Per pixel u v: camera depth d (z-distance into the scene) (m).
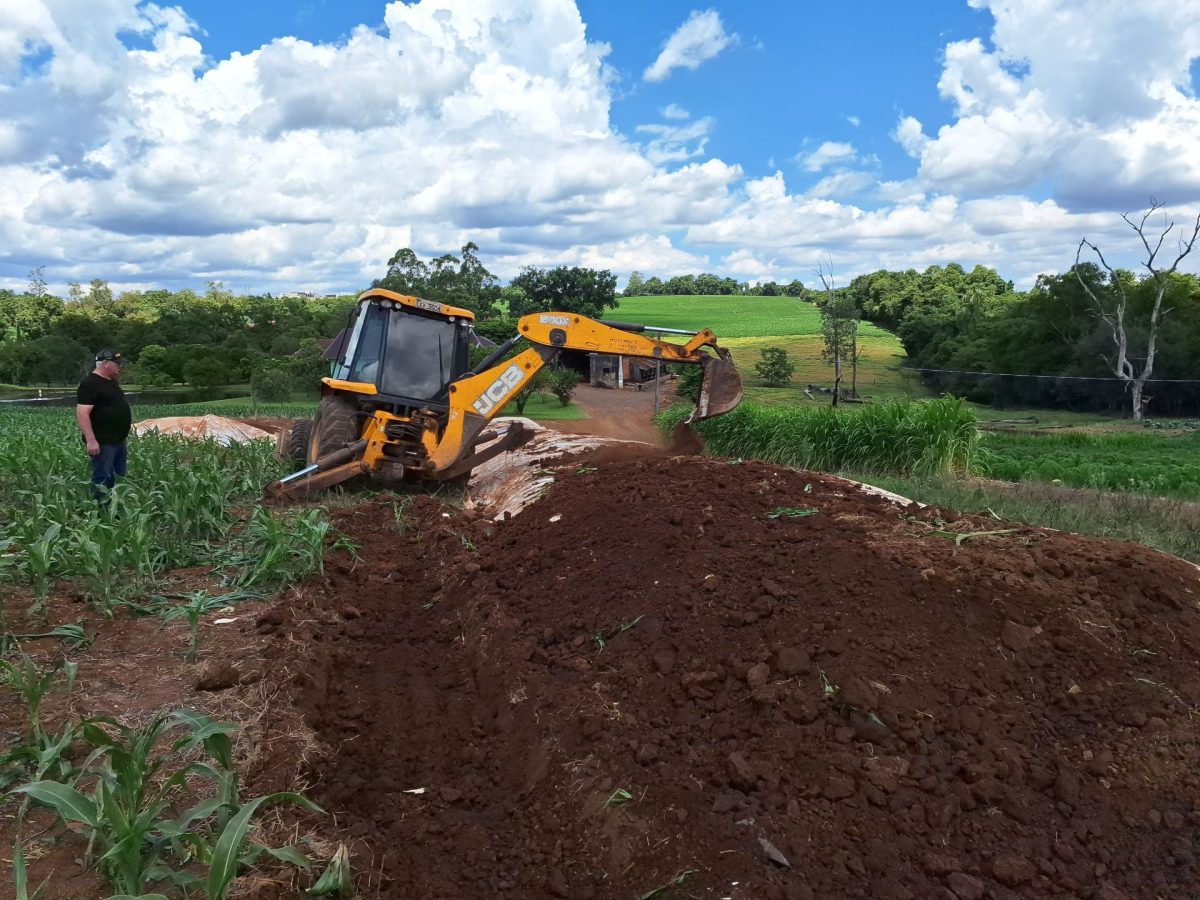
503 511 8.30
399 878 2.81
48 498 7.18
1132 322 42.16
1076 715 3.53
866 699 3.37
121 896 2.22
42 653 4.52
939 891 2.65
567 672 4.04
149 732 2.84
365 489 9.84
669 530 5.34
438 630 5.39
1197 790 3.12
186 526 6.72
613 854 2.82
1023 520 8.31
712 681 3.65
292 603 5.48
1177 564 4.76
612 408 36.25
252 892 2.57
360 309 10.47
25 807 2.92
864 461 12.22
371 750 3.81
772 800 2.97
